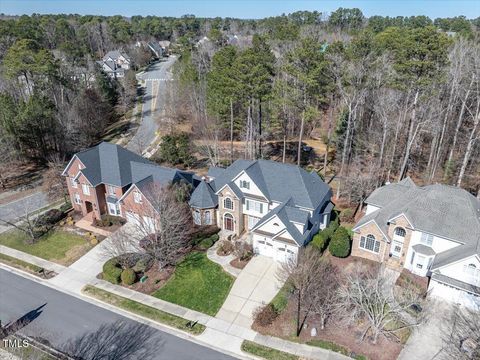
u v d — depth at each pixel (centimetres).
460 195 3791
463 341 2895
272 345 3041
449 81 5762
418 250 3662
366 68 5419
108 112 9644
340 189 5419
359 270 3559
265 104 7212
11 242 4591
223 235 4566
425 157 6278
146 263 4031
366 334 3100
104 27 17150
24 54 7975
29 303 3584
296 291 3344
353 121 5800
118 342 3122
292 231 3916
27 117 6525
